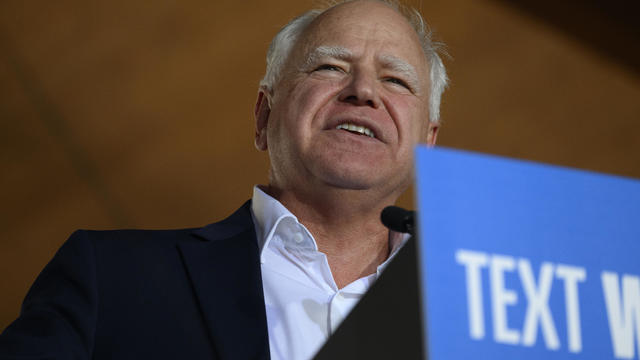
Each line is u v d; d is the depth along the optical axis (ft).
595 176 5.24
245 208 12.16
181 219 36.06
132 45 35.50
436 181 4.73
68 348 9.00
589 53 37.14
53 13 34.78
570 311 4.92
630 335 5.01
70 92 35.19
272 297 11.00
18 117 34.83
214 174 36.29
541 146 37.29
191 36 35.70
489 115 36.94
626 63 37.17
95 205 35.53
